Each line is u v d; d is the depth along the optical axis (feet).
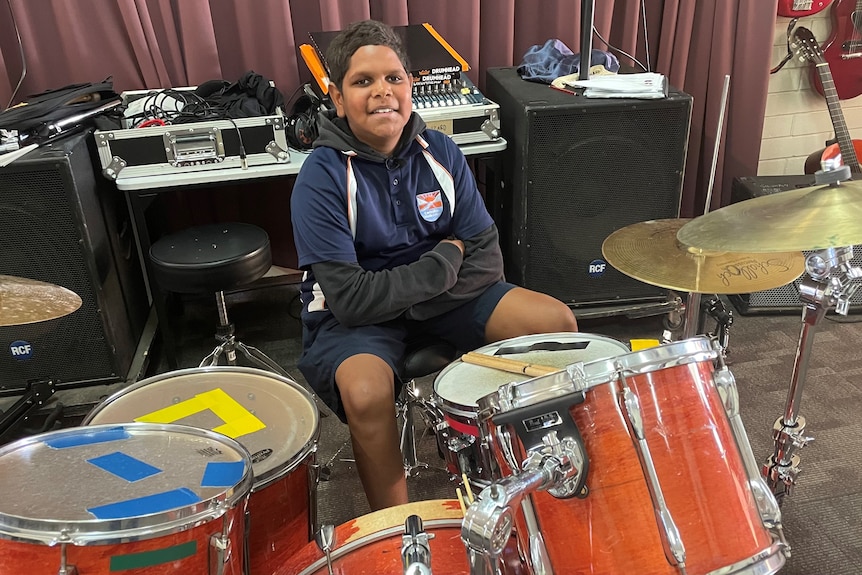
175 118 6.81
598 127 6.93
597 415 3.13
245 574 3.39
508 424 3.12
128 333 7.33
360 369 4.76
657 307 7.82
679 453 3.18
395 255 5.64
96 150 6.96
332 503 5.78
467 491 3.52
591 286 7.67
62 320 6.55
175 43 7.87
